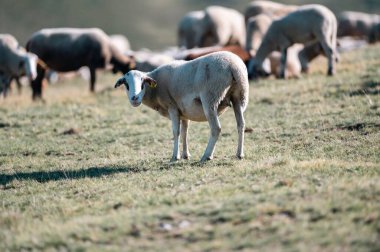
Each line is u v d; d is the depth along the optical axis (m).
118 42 72.50
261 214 13.65
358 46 49.19
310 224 12.93
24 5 150.38
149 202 15.48
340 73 33.94
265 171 17.27
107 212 15.38
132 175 18.84
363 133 21.95
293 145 21.50
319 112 26.00
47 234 14.00
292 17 34.44
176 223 13.73
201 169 18.25
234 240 12.64
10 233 14.62
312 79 33.28
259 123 25.67
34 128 28.23
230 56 18.55
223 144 22.66
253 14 47.03
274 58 37.03
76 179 19.34
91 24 147.62
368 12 165.62
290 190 14.91
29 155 24.02
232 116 27.56
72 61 37.91
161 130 26.30
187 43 55.00
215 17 49.41
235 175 17.23
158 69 20.16
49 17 145.25
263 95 30.78
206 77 18.53
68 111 31.20
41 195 17.94
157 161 20.55
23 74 36.94
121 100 33.47
